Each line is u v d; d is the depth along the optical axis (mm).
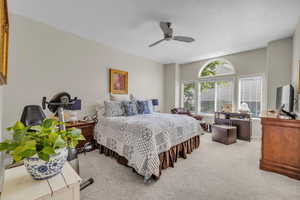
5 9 991
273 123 2043
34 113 1530
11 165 976
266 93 3412
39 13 2234
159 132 2107
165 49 3869
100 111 3225
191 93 5320
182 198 1537
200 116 4691
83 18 2373
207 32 2824
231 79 4305
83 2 1963
